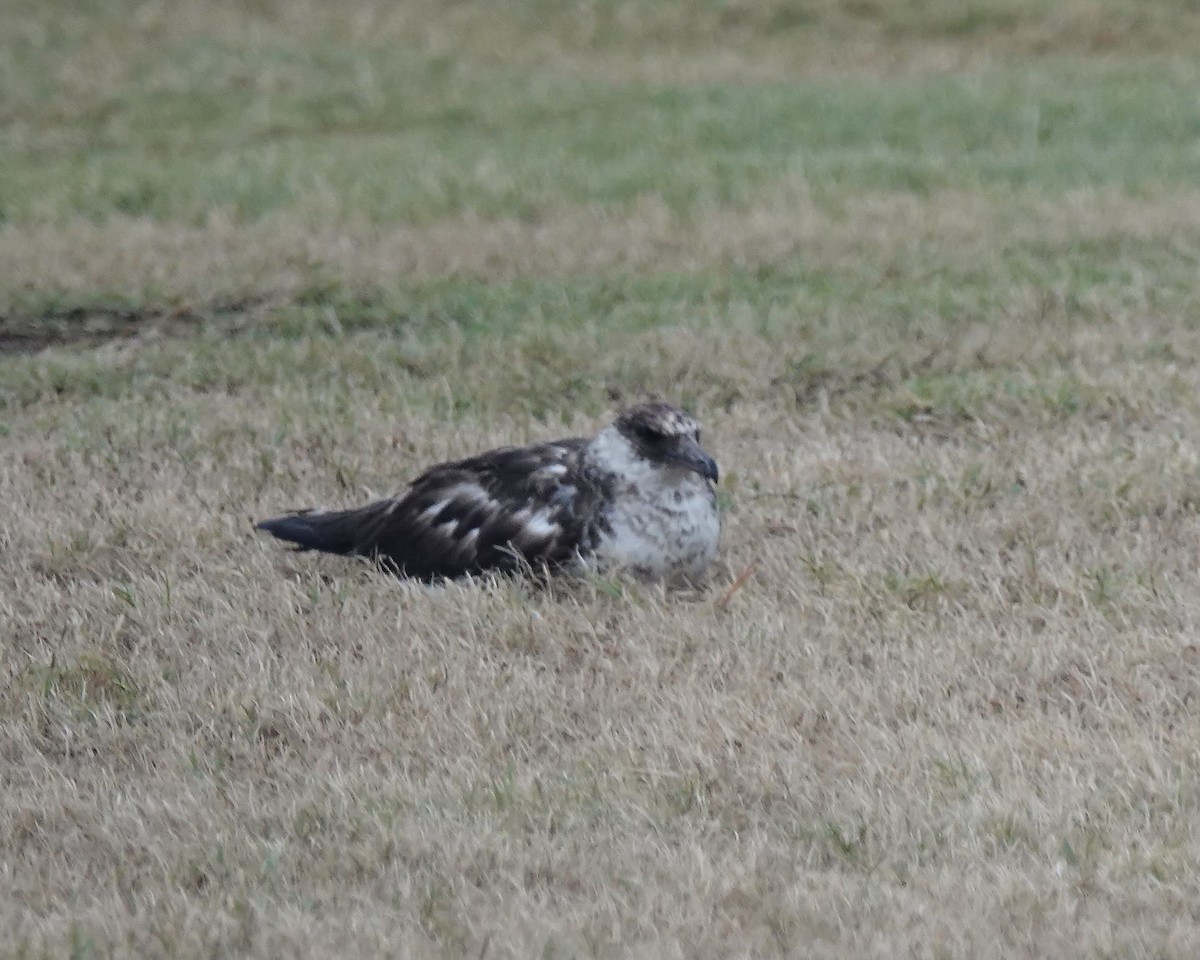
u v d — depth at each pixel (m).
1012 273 18.70
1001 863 8.16
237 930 7.67
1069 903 7.74
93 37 31.44
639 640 10.60
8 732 9.74
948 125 25.45
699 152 24.53
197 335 17.84
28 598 11.41
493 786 8.92
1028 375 15.41
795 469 13.40
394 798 8.85
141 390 16.06
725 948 7.48
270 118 27.75
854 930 7.57
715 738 9.43
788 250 19.81
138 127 27.58
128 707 10.09
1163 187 22.00
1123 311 17.28
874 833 8.45
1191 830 8.43
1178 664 10.16
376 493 13.22
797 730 9.52
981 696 9.92
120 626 10.94
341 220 21.62
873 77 29.23
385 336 17.55
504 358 16.41
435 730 9.64
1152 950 7.37
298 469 13.66
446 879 8.12
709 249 20.03
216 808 8.88
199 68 30.06
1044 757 9.16
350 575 11.80
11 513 12.88
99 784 9.16
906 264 19.20
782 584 11.47
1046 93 26.92
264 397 15.60
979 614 11.02
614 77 29.53
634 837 8.45
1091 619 10.70
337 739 9.64
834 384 15.63
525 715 9.79
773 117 26.12
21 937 7.61
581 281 19.06
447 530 11.52
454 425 14.52
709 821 8.63
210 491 13.28
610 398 15.52
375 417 14.77
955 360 16.05
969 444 14.12
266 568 11.89
